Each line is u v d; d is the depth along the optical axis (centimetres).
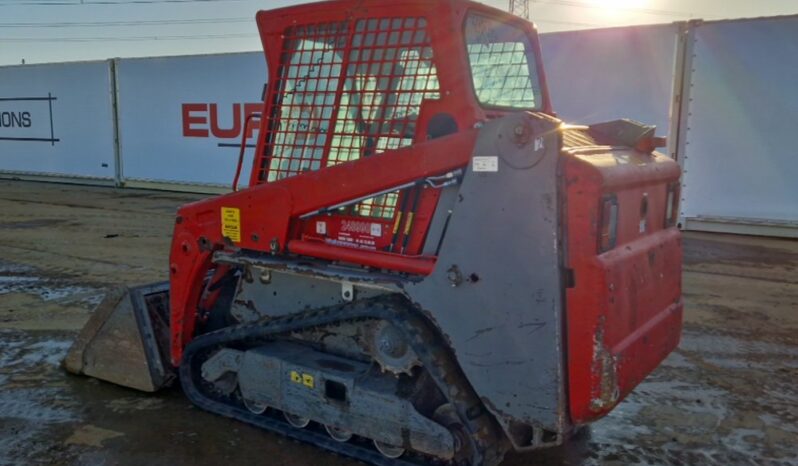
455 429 278
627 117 961
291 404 318
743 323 534
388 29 295
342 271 299
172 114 1438
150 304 405
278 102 331
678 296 333
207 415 363
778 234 901
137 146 1520
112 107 1540
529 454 324
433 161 270
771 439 341
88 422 355
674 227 338
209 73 1355
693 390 403
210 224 345
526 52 361
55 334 502
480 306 261
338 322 309
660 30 920
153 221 1081
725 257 780
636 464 316
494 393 263
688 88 915
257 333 335
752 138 890
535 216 246
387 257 287
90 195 1445
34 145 1728
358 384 294
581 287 243
